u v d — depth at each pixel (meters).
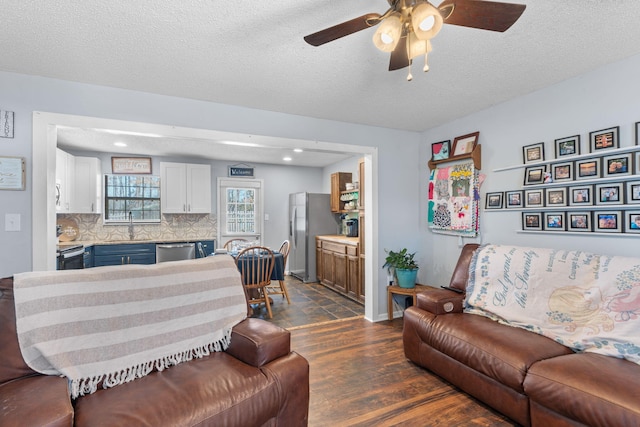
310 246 5.54
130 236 5.20
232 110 2.88
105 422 1.09
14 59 2.03
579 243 2.34
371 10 1.57
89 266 4.43
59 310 1.39
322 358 2.56
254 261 3.62
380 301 3.56
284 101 2.79
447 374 2.10
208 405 1.22
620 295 1.72
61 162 4.16
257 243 5.95
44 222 2.27
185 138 2.76
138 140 4.21
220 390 1.30
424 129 3.69
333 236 5.32
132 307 1.55
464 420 1.78
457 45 1.89
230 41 1.84
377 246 3.53
